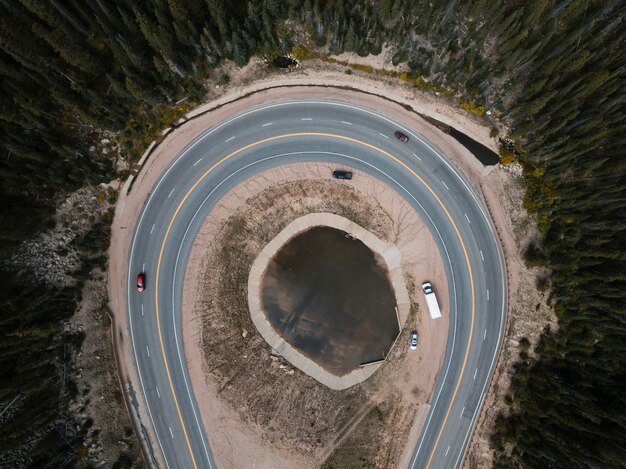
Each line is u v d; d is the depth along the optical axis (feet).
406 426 166.61
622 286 147.95
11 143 140.67
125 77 154.81
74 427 151.02
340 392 167.53
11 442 136.36
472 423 166.71
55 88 143.02
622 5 149.79
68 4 144.25
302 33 167.94
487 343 167.73
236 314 167.32
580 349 156.04
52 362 150.00
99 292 161.68
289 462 162.40
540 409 155.53
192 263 165.89
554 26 154.51
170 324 163.94
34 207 151.43
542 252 164.86
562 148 155.43
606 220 151.64
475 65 163.94
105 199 162.91
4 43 129.18
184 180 167.32
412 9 163.32
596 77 144.25
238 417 163.02
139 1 149.59
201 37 150.30
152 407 161.99
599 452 141.79
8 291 143.02
